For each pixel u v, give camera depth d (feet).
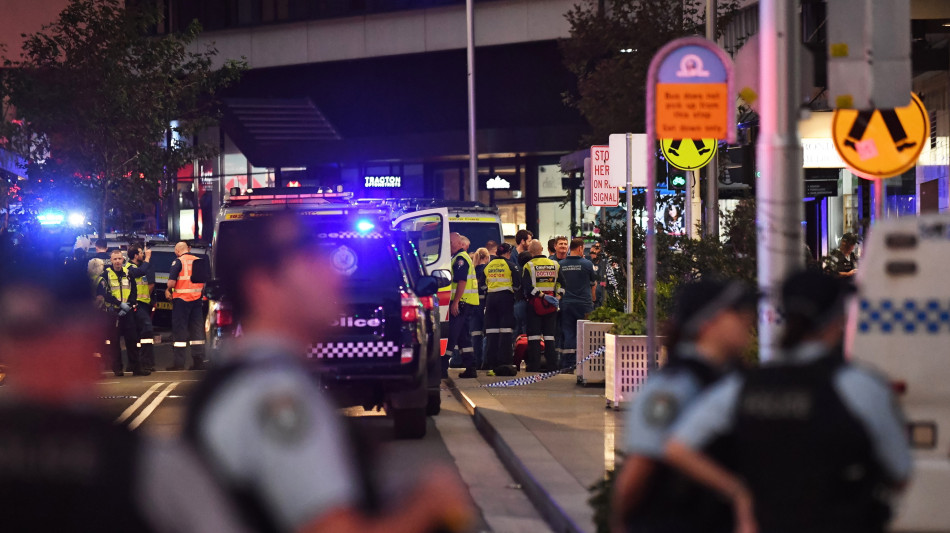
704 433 27.84
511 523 62.64
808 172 148.66
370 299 86.63
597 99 179.52
